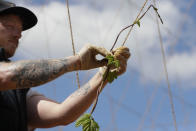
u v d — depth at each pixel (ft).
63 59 5.39
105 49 5.63
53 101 7.29
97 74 6.81
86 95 6.74
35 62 5.19
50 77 5.19
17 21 6.41
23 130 6.31
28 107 7.12
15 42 6.32
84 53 5.53
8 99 6.13
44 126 7.04
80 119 4.99
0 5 6.34
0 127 5.98
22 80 5.06
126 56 5.96
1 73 5.03
